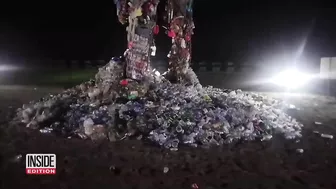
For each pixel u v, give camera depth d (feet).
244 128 21.13
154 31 23.98
